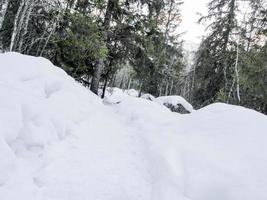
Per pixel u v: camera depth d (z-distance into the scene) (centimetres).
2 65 730
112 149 639
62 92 762
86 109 800
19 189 385
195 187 480
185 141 646
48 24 1387
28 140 498
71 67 1477
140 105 1141
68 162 504
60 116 638
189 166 539
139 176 546
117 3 1461
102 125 779
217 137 625
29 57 854
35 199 380
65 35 1352
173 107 2016
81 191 434
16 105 529
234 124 669
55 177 446
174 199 464
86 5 1412
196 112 853
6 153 416
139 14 1511
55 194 407
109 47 1523
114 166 554
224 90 1923
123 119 997
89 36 1321
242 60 1847
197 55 2372
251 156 516
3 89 560
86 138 639
